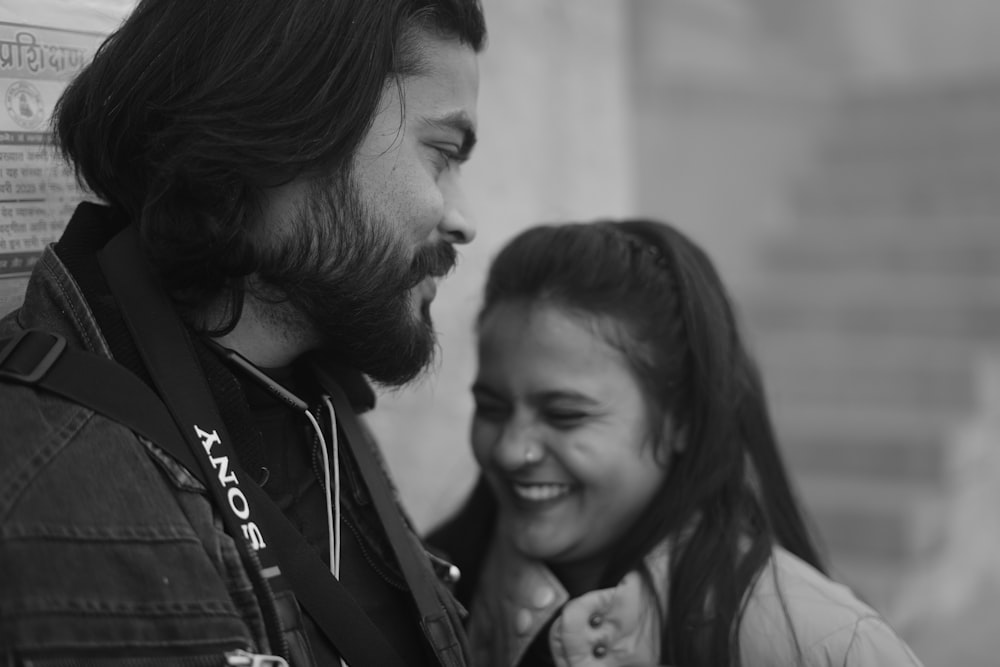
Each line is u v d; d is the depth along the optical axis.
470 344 2.24
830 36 6.62
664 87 5.18
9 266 1.06
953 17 7.02
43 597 0.72
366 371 0.99
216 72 0.86
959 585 4.07
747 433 1.40
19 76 1.07
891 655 1.15
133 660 0.74
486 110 2.29
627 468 1.27
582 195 2.64
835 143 6.46
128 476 0.79
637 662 1.23
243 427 0.91
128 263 0.90
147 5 0.90
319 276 0.90
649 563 1.27
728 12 5.83
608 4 2.72
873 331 5.15
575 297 1.25
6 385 0.80
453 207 1.04
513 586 1.33
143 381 0.87
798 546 1.42
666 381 1.28
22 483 0.75
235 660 0.77
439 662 1.03
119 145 0.90
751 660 1.18
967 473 4.33
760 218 5.90
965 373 4.58
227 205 0.87
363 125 0.89
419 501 2.12
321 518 1.02
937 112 6.51
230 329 0.91
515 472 1.27
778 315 5.30
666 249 1.36
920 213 5.98
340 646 0.91
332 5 0.88
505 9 2.34
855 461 4.28
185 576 0.78
